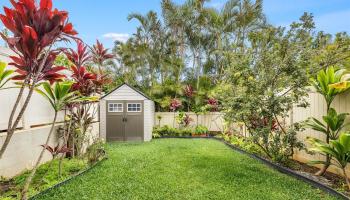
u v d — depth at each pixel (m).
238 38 17.48
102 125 11.58
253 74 6.66
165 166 6.27
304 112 6.75
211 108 15.22
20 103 5.40
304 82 5.75
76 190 4.28
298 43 6.09
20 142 5.23
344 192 4.29
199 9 18.12
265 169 6.10
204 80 17.14
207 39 18.97
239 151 8.77
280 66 6.02
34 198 3.82
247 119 7.18
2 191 4.05
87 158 6.66
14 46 3.07
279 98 5.97
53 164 5.97
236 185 4.73
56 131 6.79
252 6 17.11
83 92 6.30
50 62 3.40
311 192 4.35
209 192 4.33
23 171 5.29
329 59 5.62
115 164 6.39
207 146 9.99
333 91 4.99
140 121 11.78
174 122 15.37
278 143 6.37
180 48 19.52
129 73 18.50
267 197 4.10
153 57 18.16
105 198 3.97
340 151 4.36
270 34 6.71
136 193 4.23
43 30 3.07
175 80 18.05
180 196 4.14
